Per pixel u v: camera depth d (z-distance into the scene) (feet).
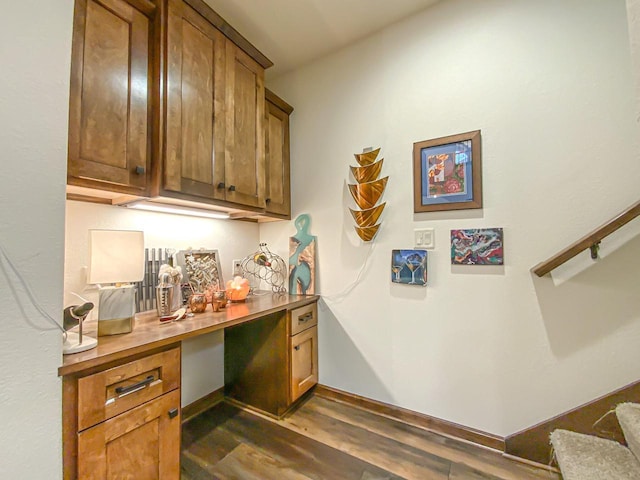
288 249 7.42
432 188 5.51
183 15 4.51
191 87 4.61
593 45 4.36
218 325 4.29
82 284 4.44
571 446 4.01
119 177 3.78
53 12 2.84
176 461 3.70
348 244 6.55
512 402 4.82
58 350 2.75
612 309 4.20
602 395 4.23
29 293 2.62
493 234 4.97
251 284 7.46
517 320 4.80
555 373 4.53
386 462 4.63
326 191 6.88
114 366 3.13
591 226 4.32
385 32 6.14
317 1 5.45
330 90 6.87
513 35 4.91
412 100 5.80
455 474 4.37
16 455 2.50
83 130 3.44
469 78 5.24
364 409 6.19
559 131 4.55
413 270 5.65
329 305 6.76
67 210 4.30
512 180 4.86
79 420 2.85
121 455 3.17
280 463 4.62
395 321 5.91
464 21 5.32
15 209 2.56
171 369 3.69
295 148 7.39
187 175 4.50
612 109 4.24
